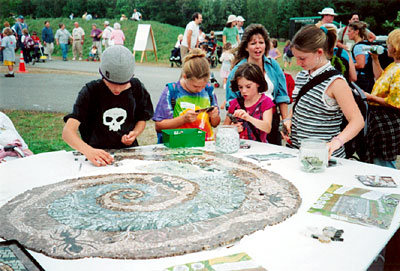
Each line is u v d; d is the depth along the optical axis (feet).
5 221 3.59
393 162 9.53
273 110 9.46
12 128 7.66
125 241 3.17
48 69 37.50
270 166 5.68
